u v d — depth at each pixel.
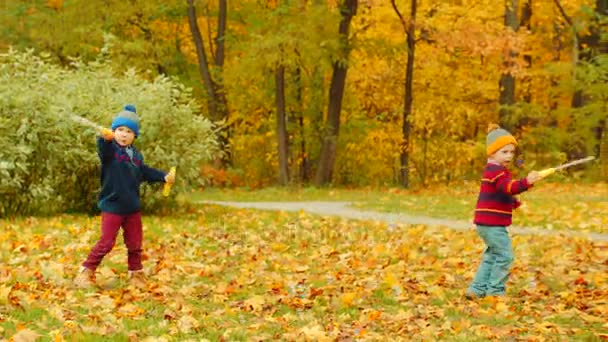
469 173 27.83
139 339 5.13
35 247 8.81
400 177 27.06
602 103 24.25
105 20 25.59
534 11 28.08
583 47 26.45
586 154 25.30
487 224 6.64
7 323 5.36
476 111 27.59
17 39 27.81
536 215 12.71
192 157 13.67
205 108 26.89
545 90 28.31
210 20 28.77
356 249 9.40
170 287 6.88
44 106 12.41
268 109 26.94
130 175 7.10
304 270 7.93
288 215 13.20
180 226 11.12
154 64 26.05
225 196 19.80
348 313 6.05
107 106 12.99
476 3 24.94
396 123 27.17
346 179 27.34
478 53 24.52
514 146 6.66
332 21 21.53
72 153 12.56
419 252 9.33
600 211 13.29
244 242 9.96
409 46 23.83
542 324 5.59
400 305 6.38
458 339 5.27
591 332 5.42
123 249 8.75
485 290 6.75
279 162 24.09
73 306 5.96
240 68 22.61
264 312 6.03
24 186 12.71
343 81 23.69
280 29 21.62
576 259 8.53
